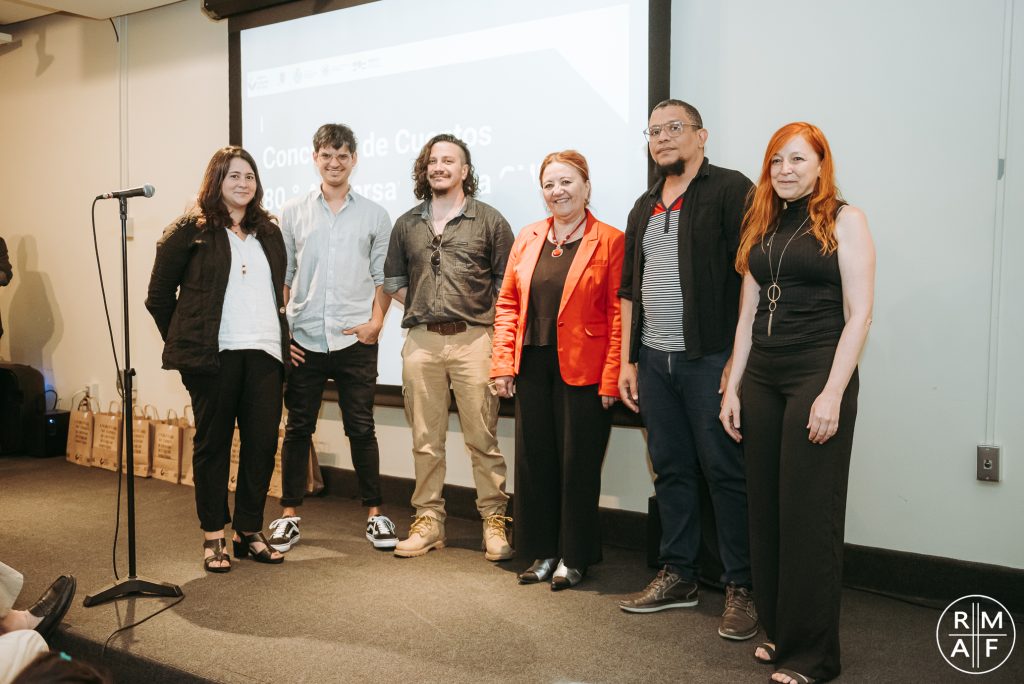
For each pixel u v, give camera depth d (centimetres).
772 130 276
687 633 224
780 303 194
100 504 369
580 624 230
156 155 452
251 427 276
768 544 201
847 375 182
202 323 260
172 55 440
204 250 263
